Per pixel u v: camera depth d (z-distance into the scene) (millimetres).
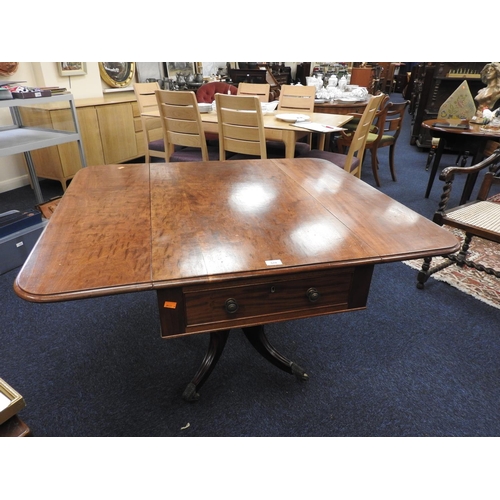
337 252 825
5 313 1663
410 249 840
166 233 897
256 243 859
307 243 863
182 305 813
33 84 3209
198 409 1249
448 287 1906
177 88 4320
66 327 1592
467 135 2605
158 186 1217
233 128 2203
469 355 1476
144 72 4359
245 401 1280
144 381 1351
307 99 3094
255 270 761
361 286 905
